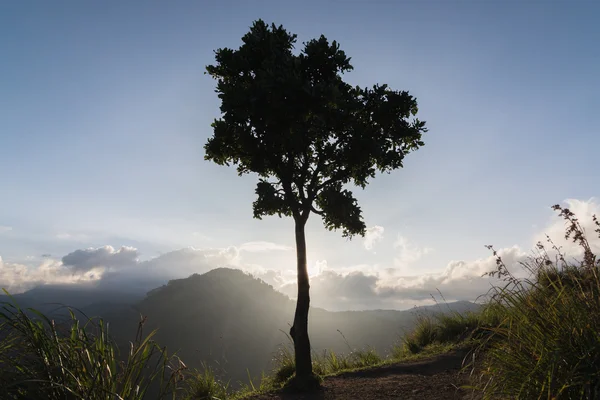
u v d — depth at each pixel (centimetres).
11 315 268
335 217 1035
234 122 1011
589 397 285
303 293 983
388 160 1042
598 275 349
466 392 571
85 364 289
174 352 308
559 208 386
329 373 1070
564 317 336
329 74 1073
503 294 380
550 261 394
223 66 1081
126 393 283
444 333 1191
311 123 991
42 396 262
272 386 944
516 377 335
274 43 1027
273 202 1005
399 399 666
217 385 766
